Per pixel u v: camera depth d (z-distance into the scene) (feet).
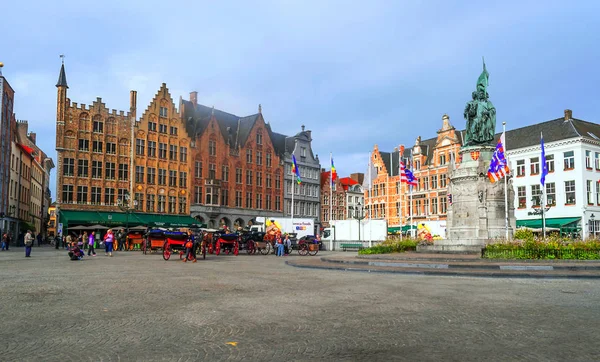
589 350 24.13
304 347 24.53
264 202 247.91
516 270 66.03
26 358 22.13
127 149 199.93
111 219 187.52
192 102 238.07
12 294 42.73
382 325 30.09
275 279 57.98
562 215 184.75
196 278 58.18
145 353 23.11
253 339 26.16
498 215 99.40
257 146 247.70
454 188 104.01
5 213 185.68
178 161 213.87
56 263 84.07
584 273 61.31
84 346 24.38
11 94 193.67
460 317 32.83
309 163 276.41
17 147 211.61
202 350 23.73
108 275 61.41
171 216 207.51
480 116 104.99
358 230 175.42
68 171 184.55
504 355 23.24
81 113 189.47
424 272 65.57
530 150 196.44
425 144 265.54
